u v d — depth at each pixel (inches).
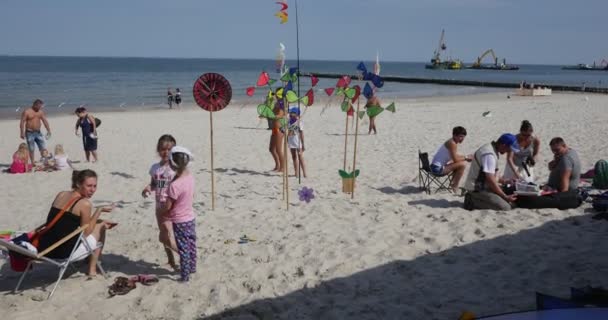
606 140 533.0
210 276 205.6
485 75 4345.5
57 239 191.0
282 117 297.3
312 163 460.1
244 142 601.6
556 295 176.1
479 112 935.7
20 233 217.5
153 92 1796.3
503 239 232.4
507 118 812.0
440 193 329.1
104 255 232.2
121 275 209.0
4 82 2354.8
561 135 587.8
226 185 374.9
